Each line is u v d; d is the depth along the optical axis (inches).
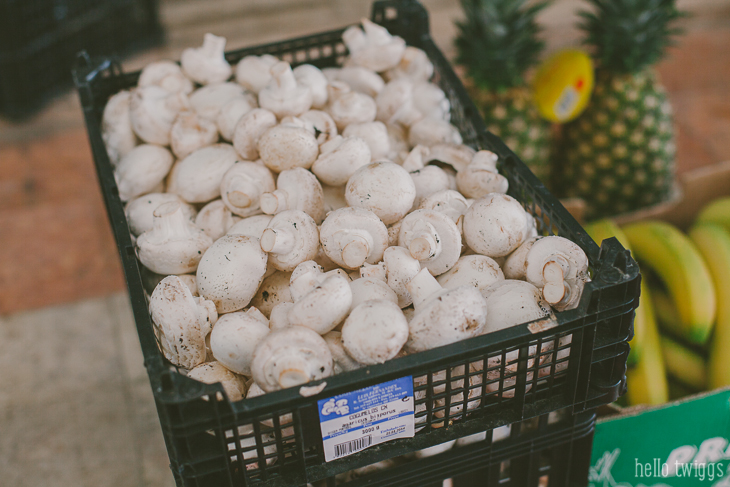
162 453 75.5
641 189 91.9
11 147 132.4
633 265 34.1
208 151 50.3
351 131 50.5
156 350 32.5
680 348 66.1
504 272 42.8
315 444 34.2
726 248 66.4
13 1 129.6
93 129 51.9
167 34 164.4
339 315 36.3
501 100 85.0
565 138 94.7
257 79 57.1
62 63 146.9
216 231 47.8
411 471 38.7
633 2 80.8
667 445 51.3
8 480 73.0
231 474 33.8
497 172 47.4
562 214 41.9
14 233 110.6
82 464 74.6
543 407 37.6
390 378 32.6
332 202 47.7
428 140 54.9
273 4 168.1
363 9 170.9
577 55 69.1
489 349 33.5
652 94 87.8
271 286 43.6
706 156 119.4
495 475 41.5
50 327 92.7
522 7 80.7
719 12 162.9
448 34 159.0
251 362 35.3
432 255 38.7
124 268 39.2
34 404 81.7
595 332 34.8
